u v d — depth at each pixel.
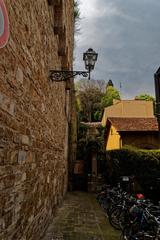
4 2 2.34
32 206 3.86
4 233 2.52
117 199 7.49
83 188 15.03
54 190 6.89
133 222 5.09
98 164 15.91
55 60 6.32
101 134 23.11
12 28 2.63
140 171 11.83
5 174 2.52
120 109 28.09
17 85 2.87
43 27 4.47
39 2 4.07
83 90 39.34
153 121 18.33
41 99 4.36
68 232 5.85
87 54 5.60
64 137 10.45
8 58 2.53
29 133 3.52
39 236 4.60
